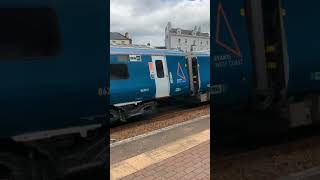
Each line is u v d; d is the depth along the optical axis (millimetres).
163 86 12164
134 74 10797
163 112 11695
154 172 4859
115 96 9875
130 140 6973
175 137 7199
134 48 11039
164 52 12539
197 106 14102
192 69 14109
